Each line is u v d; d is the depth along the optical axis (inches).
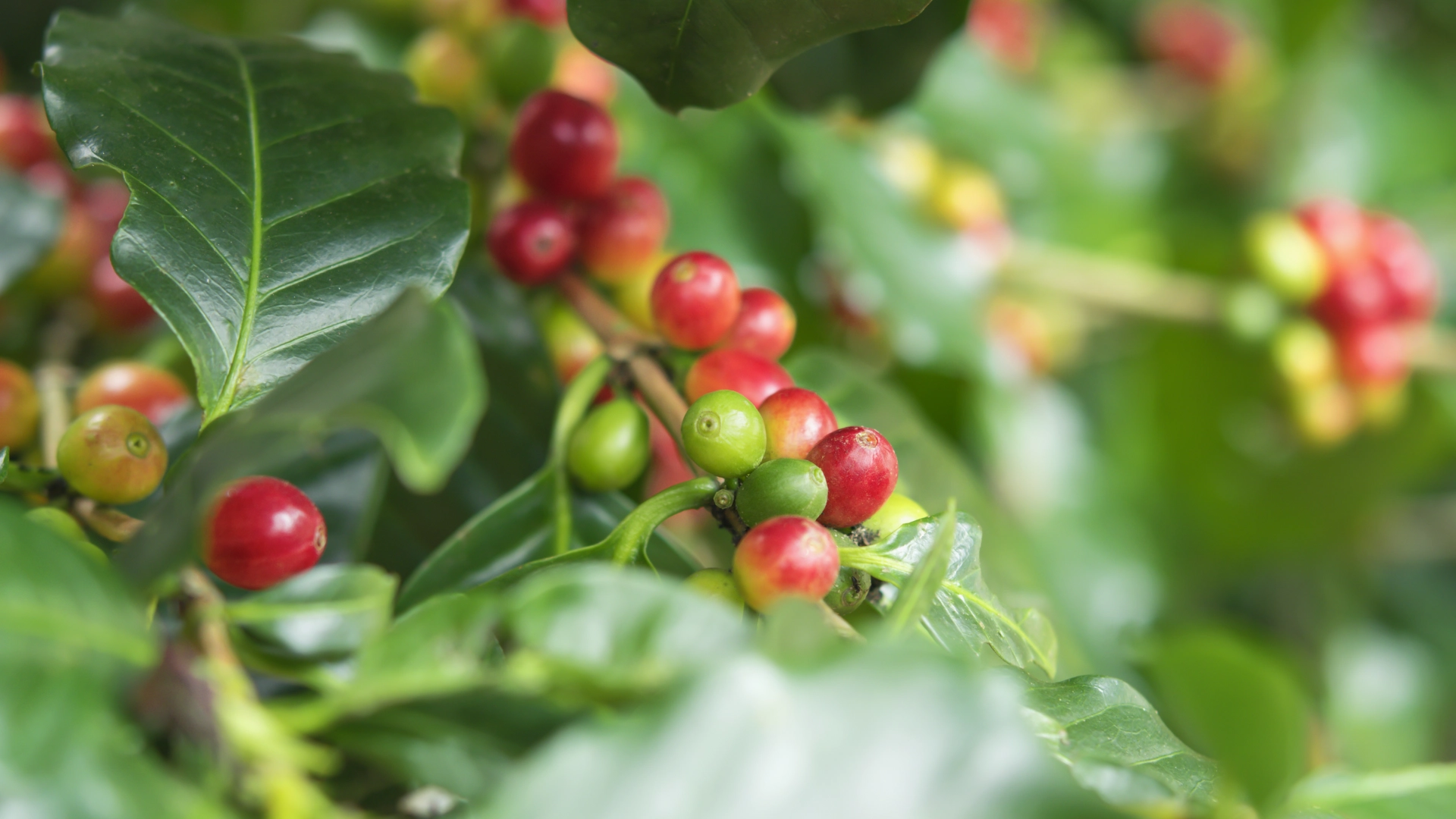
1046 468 31.0
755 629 16.7
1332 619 34.2
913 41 20.9
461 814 16.1
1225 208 37.4
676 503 17.1
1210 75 38.5
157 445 16.8
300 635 15.9
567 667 15.3
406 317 15.4
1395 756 33.1
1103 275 28.7
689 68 18.1
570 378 20.1
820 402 17.3
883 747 15.0
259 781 15.1
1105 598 30.6
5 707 14.8
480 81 21.3
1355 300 26.8
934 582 16.4
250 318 17.2
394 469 19.1
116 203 21.9
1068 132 33.8
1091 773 16.6
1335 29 36.3
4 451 16.7
